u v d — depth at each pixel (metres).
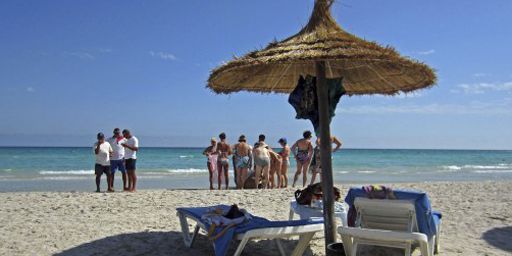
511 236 7.14
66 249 6.09
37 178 21.31
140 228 7.40
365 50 4.61
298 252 5.43
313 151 13.27
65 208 9.40
